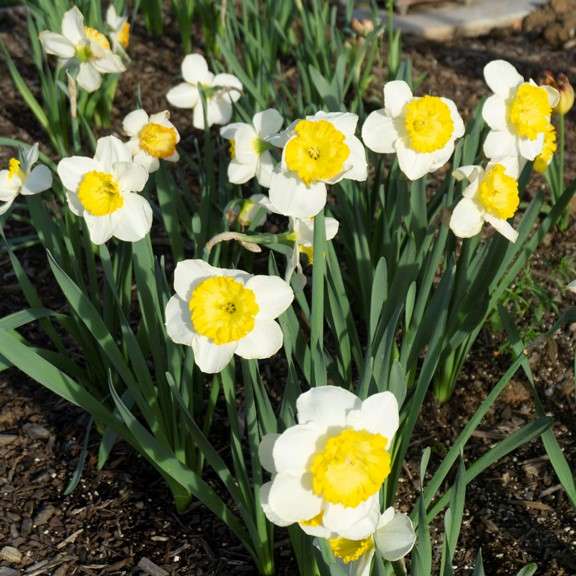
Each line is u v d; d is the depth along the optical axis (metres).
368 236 1.47
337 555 0.97
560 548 1.24
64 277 1.14
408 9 2.66
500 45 2.52
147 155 1.27
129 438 1.21
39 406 1.42
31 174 1.20
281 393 1.41
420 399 1.15
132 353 1.17
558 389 1.42
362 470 0.91
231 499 1.29
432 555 1.23
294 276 1.14
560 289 1.58
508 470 1.33
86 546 1.25
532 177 1.87
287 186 1.02
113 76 1.99
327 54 1.90
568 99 1.55
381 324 1.21
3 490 1.31
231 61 1.62
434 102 1.08
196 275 1.00
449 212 1.13
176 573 1.22
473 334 1.35
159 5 2.45
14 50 2.42
